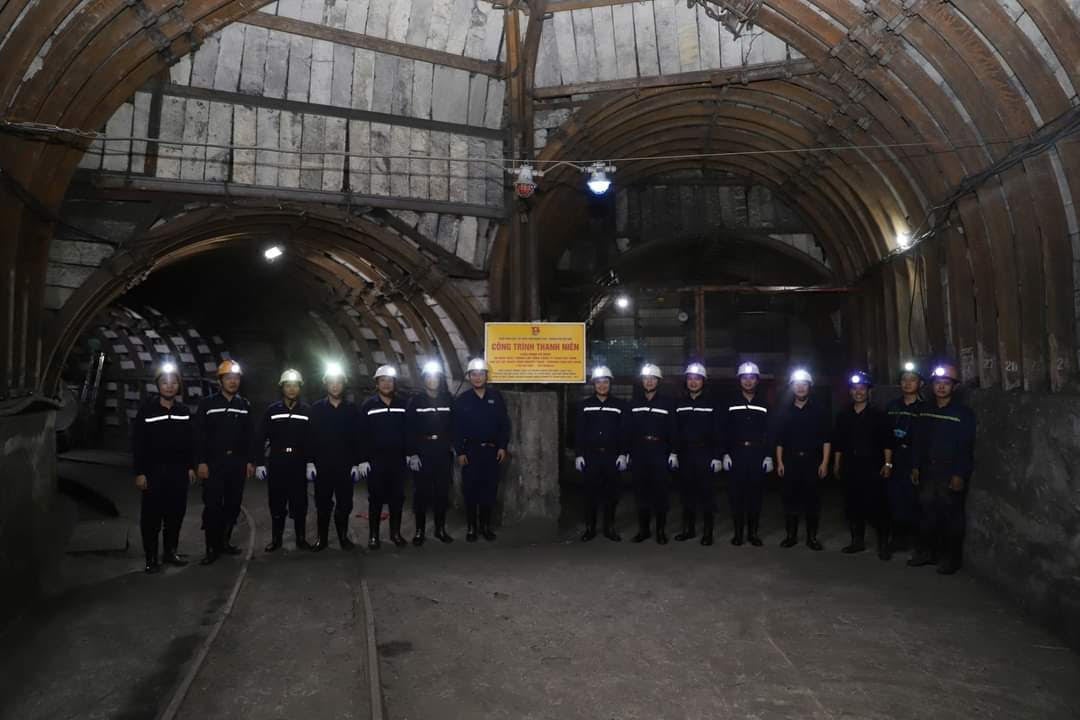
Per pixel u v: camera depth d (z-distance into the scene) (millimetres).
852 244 8953
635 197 11664
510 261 8312
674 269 13148
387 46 7344
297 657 4102
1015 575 5070
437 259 8211
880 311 8617
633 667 3998
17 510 4746
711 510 6840
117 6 5145
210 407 6266
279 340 15117
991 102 4910
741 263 12570
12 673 3889
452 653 4188
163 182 6770
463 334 8570
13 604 4680
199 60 6777
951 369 5883
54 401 5812
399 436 6840
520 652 4207
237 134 7086
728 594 5289
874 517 6371
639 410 7008
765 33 6754
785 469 6719
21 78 4828
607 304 12375
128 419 14711
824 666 4012
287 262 10992
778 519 8102
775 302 13062
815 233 9656
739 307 13188
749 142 8297
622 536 7273
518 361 7512
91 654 4148
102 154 6578
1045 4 3998
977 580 5641
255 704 3520
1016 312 5270
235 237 8586
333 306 12000
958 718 3430
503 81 8023
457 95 7949
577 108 7793
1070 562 4375
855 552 6543
